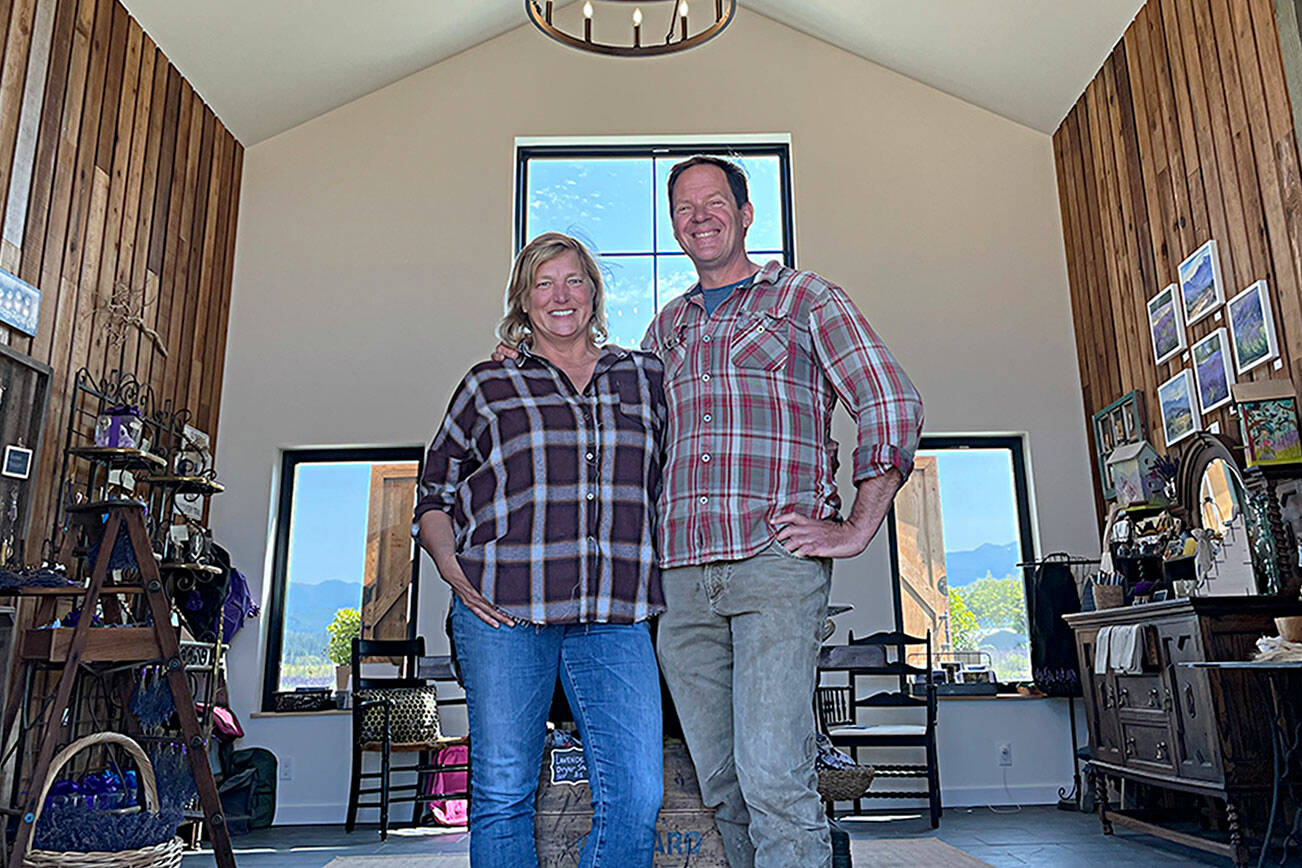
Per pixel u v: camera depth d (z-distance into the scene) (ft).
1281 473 11.54
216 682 15.33
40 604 11.27
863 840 13.35
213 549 15.60
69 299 13.35
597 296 6.49
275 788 16.12
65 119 13.32
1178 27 14.71
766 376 5.63
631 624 5.73
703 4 20.07
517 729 5.52
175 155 16.55
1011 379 18.24
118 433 13.08
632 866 5.49
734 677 5.33
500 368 6.11
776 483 5.45
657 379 6.15
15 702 11.44
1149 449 14.84
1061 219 19.04
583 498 5.73
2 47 11.95
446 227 18.85
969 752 16.69
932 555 17.88
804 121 19.44
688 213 6.00
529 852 5.52
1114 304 16.94
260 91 17.98
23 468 11.76
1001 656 17.56
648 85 19.66
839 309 5.66
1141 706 12.34
